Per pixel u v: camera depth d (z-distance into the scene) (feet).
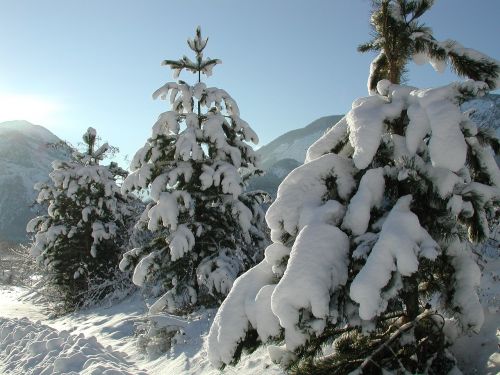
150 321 33.04
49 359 29.81
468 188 13.61
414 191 13.80
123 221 70.08
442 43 16.38
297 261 12.26
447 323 14.96
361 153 13.35
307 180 14.55
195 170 38.75
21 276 126.82
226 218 40.27
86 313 61.21
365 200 13.19
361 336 14.11
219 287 35.99
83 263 67.77
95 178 67.05
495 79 15.47
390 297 11.50
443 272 14.08
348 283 12.72
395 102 14.47
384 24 17.17
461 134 12.53
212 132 38.09
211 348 13.35
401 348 13.46
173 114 38.55
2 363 32.58
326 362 13.67
